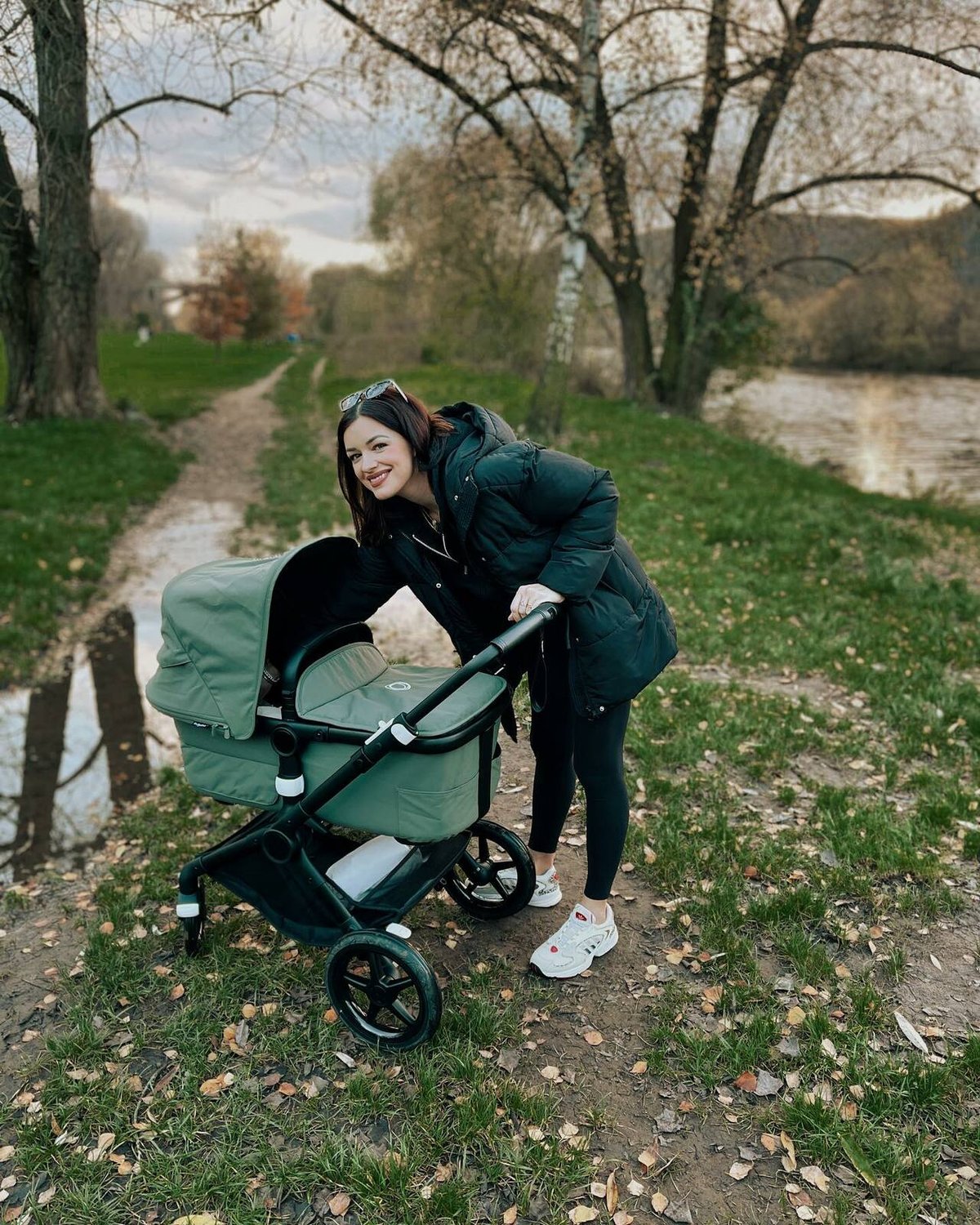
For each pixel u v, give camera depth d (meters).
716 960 3.09
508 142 15.21
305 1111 2.52
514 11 12.35
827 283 20.11
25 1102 2.61
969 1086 2.57
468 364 33.44
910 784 4.31
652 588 2.76
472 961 3.12
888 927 3.29
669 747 4.55
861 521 10.45
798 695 5.43
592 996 2.96
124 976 3.05
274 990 2.97
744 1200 2.27
